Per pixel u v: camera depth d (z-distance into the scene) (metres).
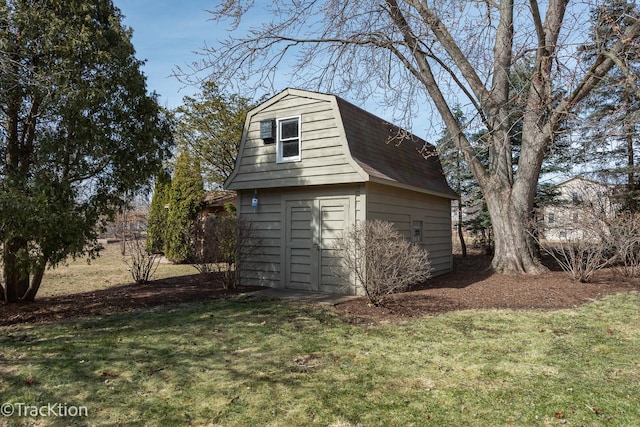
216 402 3.54
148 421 3.24
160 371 4.23
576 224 9.28
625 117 8.89
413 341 5.15
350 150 8.69
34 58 6.73
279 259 9.76
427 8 9.73
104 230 7.83
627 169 14.33
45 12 6.66
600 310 6.61
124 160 7.75
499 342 5.04
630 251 9.76
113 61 7.36
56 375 4.14
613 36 7.62
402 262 7.18
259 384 3.89
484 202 16.78
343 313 6.84
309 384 3.87
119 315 6.89
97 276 12.41
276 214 9.85
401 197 10.20
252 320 6.38
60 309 7.40
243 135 10.28
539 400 3.46
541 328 5.63
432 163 13.59
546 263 13.58
